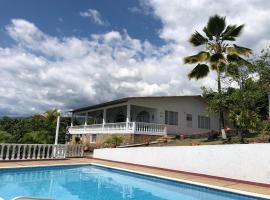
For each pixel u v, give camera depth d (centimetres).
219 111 2036
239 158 1186
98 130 3098
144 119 3133
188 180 1187
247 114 1739
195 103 3403
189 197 1021
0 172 1372
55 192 1084
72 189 1150
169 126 3048
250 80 1711
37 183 1227
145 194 1080
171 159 1509
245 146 1171
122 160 1872
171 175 1329
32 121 2519
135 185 1244
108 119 3700
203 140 2361
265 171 1084
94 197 1031
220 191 1017
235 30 2453
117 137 2595
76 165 1731
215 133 2439
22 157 1781
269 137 1822
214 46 2473
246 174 1149
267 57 1623
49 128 2517
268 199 870
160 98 3025
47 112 2808
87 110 3462
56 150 1977
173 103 3153
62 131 2820
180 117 3194
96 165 1745
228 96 1878
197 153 1370
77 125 3866
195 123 3347
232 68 1834
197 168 1357
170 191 1127
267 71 1594
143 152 1708
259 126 1792
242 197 941
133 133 2592
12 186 1140
